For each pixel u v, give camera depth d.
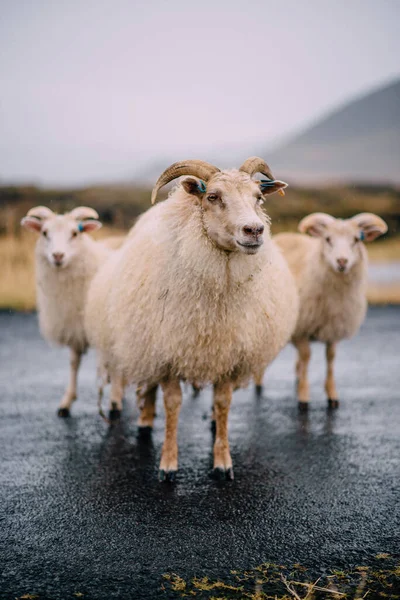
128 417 6.93
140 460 5.48
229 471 5.07
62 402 7.05
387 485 4.88
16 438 6.09
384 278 20.64
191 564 3.65
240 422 6.71
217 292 4.64
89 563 3.66
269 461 5.47
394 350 10.92
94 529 4.11
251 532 4.07
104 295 5.82
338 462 5.42
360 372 9.21
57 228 6.93
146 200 30.64
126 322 5.12
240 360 5.14
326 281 7.20
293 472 5.19
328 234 7.13
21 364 9.82
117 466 5.33
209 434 6.29
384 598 3.29
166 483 4.95
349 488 4.83
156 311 4.85
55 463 5.39
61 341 7.20
